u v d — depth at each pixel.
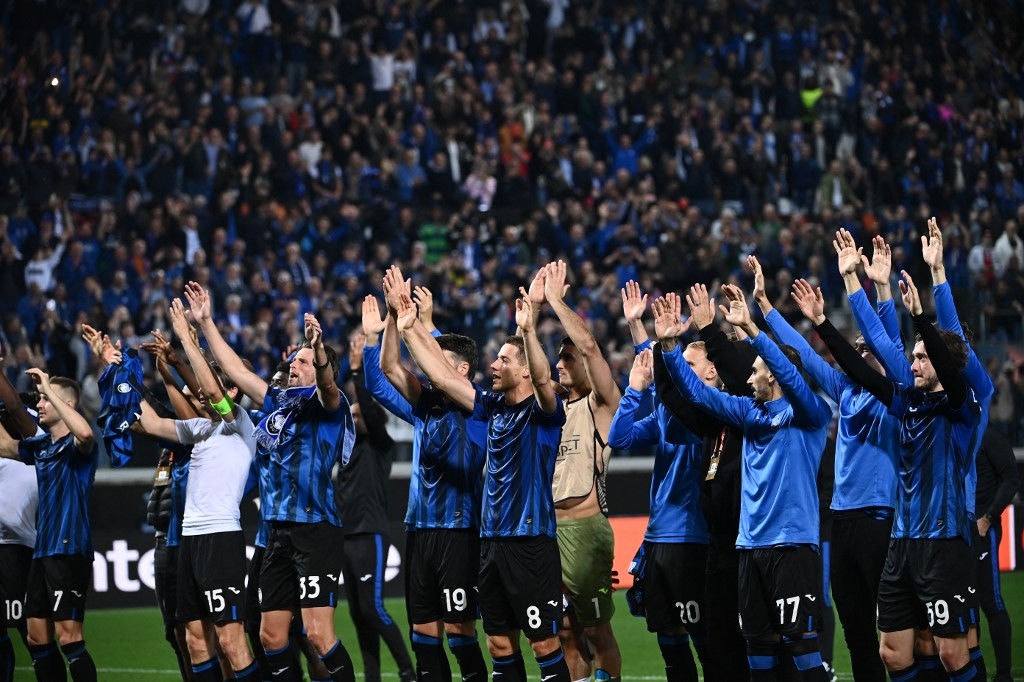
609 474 49.47
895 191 78.75
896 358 23.75
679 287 66.88
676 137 79.25
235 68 79.75
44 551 27.42
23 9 77.25
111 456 26.75
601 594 26.69
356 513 30.61
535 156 75.75
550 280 25.25
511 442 23.38
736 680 24.31
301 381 25.59
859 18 93.25
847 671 33.12
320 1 83.25
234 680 27.16
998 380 59.19
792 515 22.81
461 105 78.12
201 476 26.12
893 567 23.20
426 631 24.73
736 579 24.11
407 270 64.81
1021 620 40.47
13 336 56.28
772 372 22.61
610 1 91.12
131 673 34.09
